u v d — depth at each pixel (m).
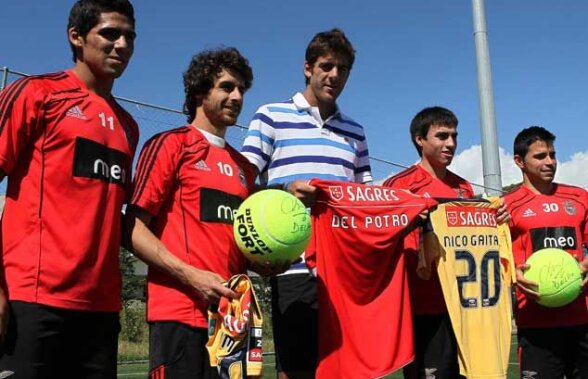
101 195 2.75
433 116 4.23
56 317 2.58
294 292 3.67
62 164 2.65
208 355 2.90
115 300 2.85
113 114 2.90
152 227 3.04
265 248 2.95
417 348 3.99
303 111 3.89
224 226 3.04
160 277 2.93
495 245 4.09
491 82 9.93
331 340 3.48
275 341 3.74
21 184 2.62
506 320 4.05
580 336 4.39
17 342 2.50
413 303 4.02
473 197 4.32
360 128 4.16
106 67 2.83
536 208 4.58
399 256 3.68
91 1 2.81
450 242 3.92
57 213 2.62
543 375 4.36
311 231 3.24
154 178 2.93
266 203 2.99
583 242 4.72
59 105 2.68
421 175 4.27
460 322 3.82
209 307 2.80
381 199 3.64
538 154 4.59
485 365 3.88
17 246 2.59
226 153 3.23
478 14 10.04
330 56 3.74
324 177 3.79
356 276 3.58
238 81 3.21
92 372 2.74
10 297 2.53
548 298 4.11
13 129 2.55
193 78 3.21
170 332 2.85
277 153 3.81
